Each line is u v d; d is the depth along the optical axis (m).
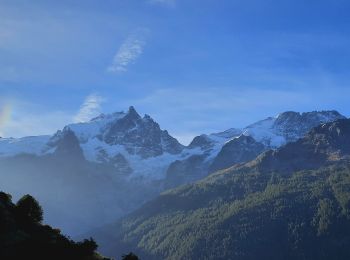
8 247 118.19
